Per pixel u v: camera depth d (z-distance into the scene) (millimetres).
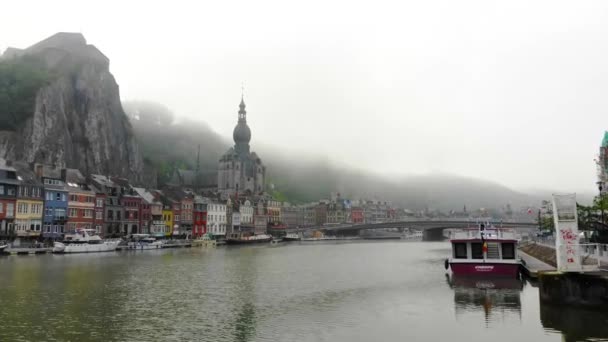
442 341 34875
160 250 132125
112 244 124875
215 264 89938
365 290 58438
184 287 59062
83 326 38344
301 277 71062
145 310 44812
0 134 191375
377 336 36281
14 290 54281
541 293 44250
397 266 91375
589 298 41531
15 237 113438
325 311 45500
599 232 64562
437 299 52094
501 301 50312
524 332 36625
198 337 35688
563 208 43656
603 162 121438
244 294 54688
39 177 124438
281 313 44438
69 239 121500
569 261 43219
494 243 72500
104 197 144625
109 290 55562
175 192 185750
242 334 36656
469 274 71500
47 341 34062
